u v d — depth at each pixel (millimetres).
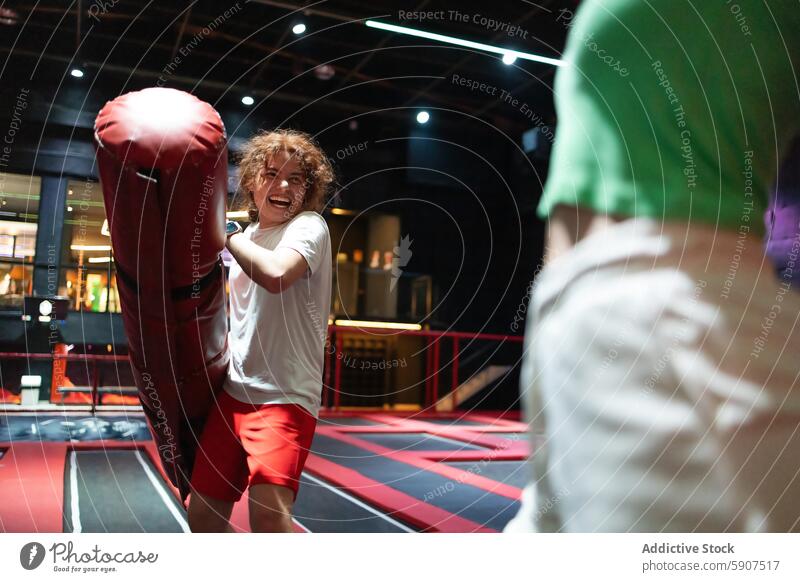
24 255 8062
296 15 5777
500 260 10906
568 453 624
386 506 3096
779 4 664
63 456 4199
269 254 1537
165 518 2672
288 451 1526
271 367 1588
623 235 637
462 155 10367
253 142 1825
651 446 578
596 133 671
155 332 1396
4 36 5977
